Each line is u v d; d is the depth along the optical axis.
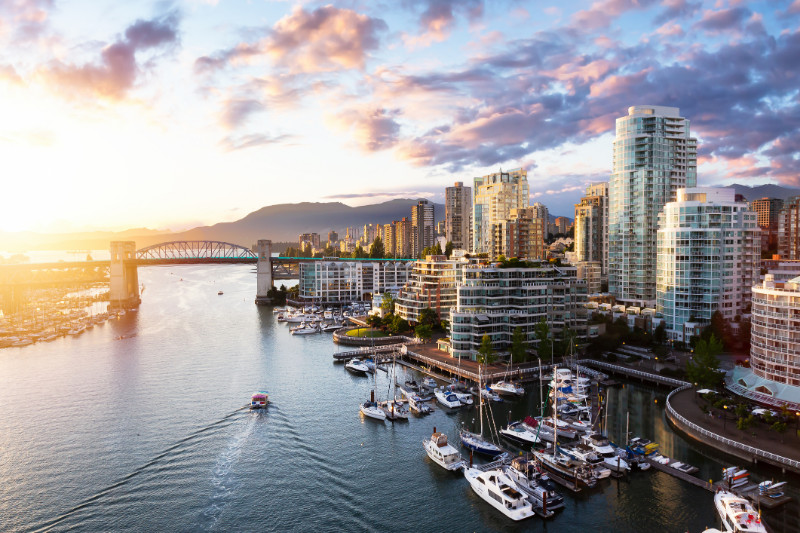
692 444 116.31
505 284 190.75
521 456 106.00
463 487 100.62
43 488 100.12
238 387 163.00
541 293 190.25
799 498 90.62
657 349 181.75
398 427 129.75
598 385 160.50
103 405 145.38
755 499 88.56
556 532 85.50
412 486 100.94
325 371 183.75
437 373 178.88
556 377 155.75
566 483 98.62
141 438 122.38
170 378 173.50
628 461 105.06
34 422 132.62
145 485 101.12
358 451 115.88
